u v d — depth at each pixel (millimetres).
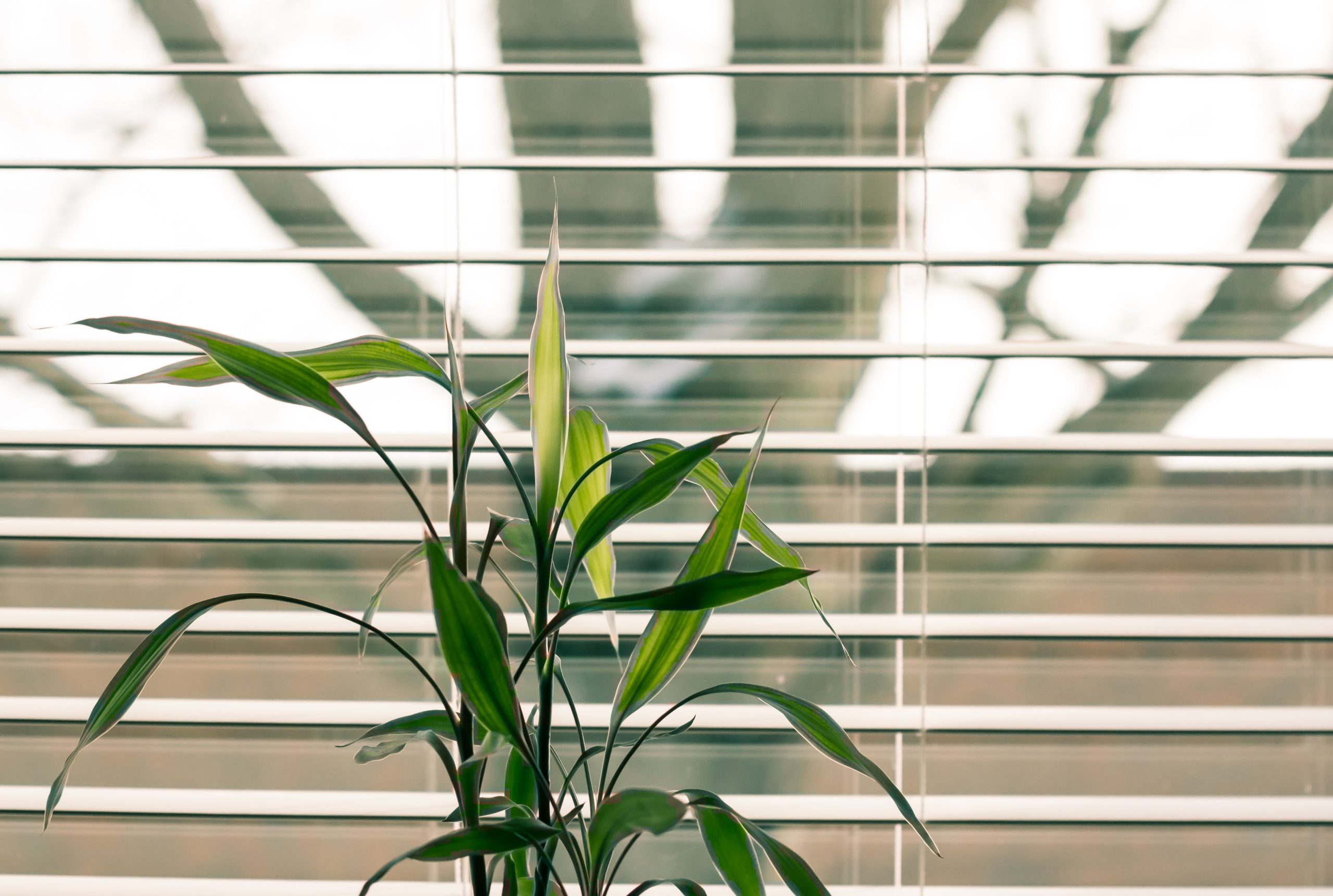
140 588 1290
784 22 1285
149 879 1287
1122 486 1283
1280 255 1276
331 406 1093
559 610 1097
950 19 1282
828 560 1287
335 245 1284
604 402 1282
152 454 1289
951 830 1288
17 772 1291
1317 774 1288
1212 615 1283
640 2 1283
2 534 1272
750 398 1284
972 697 1286
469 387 1281
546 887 1108
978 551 1286
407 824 1290
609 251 1279
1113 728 1270
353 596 1291
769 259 1272
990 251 1279
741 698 1280
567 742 1281
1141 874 1288
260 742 1290
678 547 1279
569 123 1283
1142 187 1281
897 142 1284
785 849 1115
